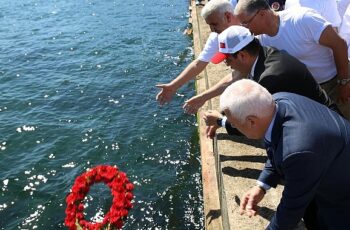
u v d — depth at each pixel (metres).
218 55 4.18
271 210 4.25
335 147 2.77
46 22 20.91
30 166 9.80
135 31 19.39
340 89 4.49
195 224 7.95
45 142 10.73
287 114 2.82
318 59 4.41
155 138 10.76
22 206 8.57
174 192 8.80
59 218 8.23
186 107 5.12
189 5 22.45
